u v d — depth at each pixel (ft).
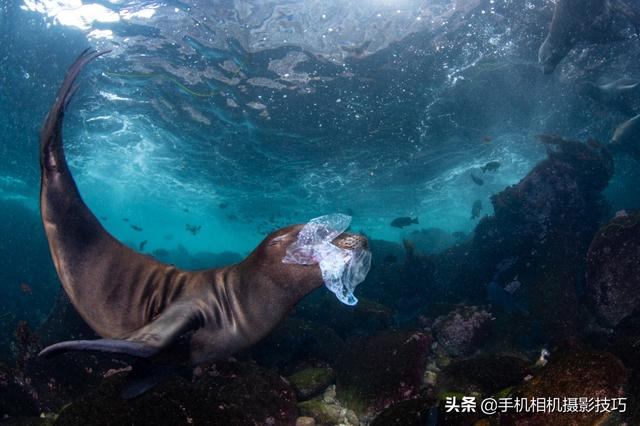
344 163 73.77
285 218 123.03
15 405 18.98
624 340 18.26
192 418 15.08
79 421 14.51
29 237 72.90
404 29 39.14
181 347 12.34
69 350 8.79
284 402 17.99
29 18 39.93
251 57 43.14
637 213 27.71
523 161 80.18
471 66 45.55
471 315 27.40
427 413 14.98
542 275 32.17
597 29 31.63
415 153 70.49
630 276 25.41
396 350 21.18
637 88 47.01
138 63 45.80
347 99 51.55
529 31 39.63
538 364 18.85
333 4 35.42
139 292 13.37
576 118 59.67
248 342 13.15
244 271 13.11
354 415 19.01
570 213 35.81
